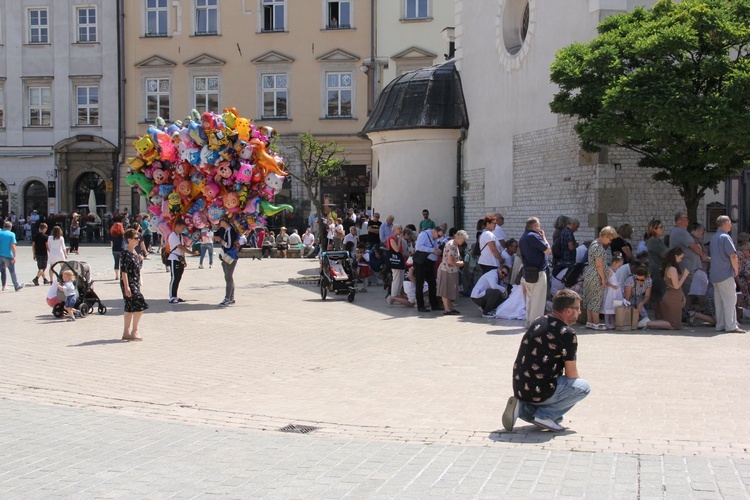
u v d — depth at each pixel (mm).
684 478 6230
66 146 46469
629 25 16125
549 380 7551
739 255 15383
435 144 24844
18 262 32469
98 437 7871
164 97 46219
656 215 17734
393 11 44094
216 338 14117
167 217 19391
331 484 6324
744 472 6371
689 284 14859
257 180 18953
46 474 6691
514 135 21312
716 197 18594
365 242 24266
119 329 15219
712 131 13859
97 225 45375
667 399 8906
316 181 38625
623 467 6539
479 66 23562
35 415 8812
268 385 10297
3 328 15312
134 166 19297
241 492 6184
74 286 16859
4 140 46938
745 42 15117
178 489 6277
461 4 24953
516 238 21156
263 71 45312
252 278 25875
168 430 8133
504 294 16547
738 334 13461
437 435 7727
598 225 17625
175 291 19453
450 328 14867
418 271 17375
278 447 7422
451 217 24938
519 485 6168
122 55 46156
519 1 21812
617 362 11023
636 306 14328
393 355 12203
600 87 15547
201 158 18438
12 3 46781
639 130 14969
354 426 8164
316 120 44938
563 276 16047
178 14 45656
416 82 25562
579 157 18281
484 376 10477
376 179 26547
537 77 20062
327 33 44688
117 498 6094
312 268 29656
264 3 45250
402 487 6207
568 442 7336
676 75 14883
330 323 15867
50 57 46719
